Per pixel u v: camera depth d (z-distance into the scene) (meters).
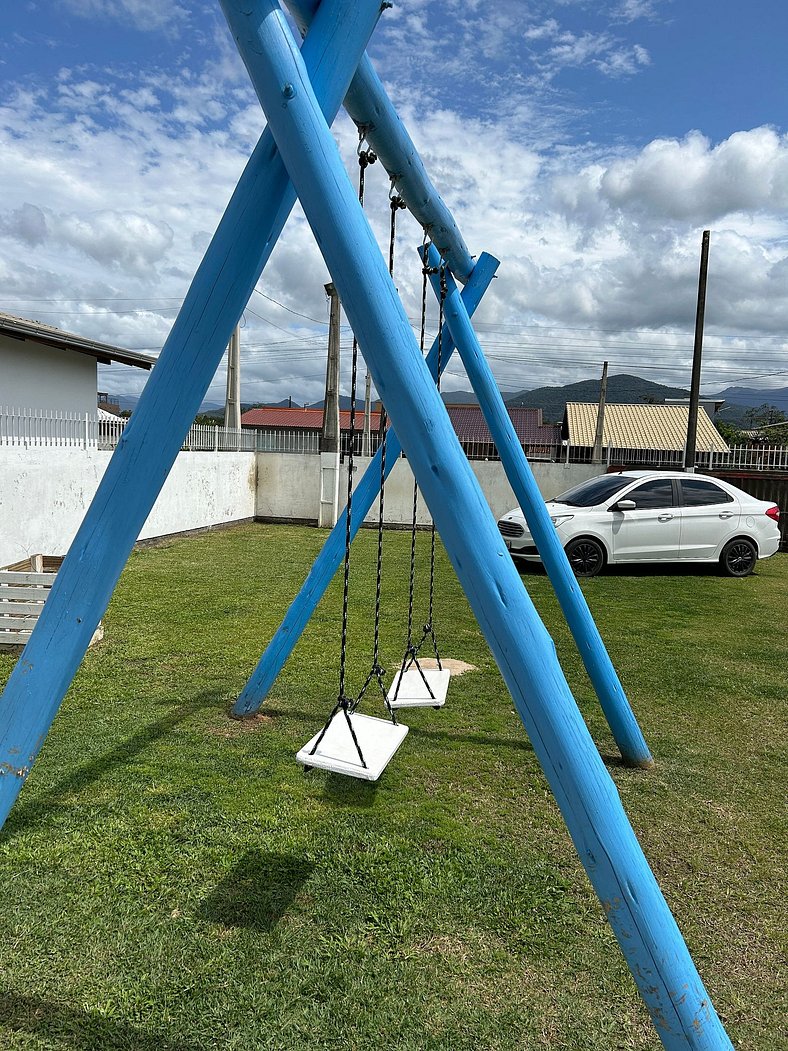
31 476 8.20
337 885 2.34
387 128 2.13
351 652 5.29
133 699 4.09
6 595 5.14
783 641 6.05
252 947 2.03
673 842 2.76
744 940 2.18
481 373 3.43
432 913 2.21
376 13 1.61
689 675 5.00
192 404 1.56
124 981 1.88
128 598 7.03
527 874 2.45
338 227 1.34
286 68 1.30
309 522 15.20
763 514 9.79
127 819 2.72
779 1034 1.81
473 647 5.60
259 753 3.38
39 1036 1.70
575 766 1.37
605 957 2.04
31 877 2.33
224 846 2.55
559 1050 1.71
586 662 3.44
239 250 1.52
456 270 3.41
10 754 1.49
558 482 14.52
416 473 1.41
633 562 9.59
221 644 5.31
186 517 12.55
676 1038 1.32
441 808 2.92
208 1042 1.70
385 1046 1.70
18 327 11.20
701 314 15.52
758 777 3.37
